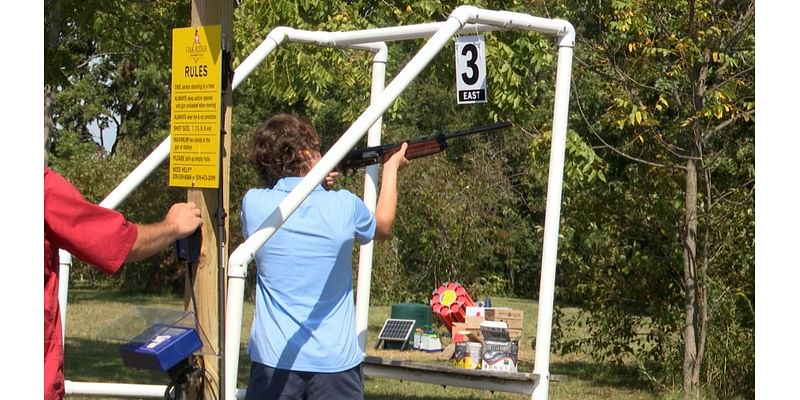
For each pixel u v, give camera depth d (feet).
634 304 33.35
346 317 12.41
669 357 32.65
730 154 30.78
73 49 69.21
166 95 97.71
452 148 82.89
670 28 29.04
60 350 9.44
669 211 31.22
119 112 106.32
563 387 32.27
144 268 80.23
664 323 32.37
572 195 33.06
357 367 12.44
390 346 34.01
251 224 12.50
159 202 72.28
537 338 15.66
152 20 30.22
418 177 60.75
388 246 61.62
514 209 75.15
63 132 99.45
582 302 34.22
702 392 29.91
